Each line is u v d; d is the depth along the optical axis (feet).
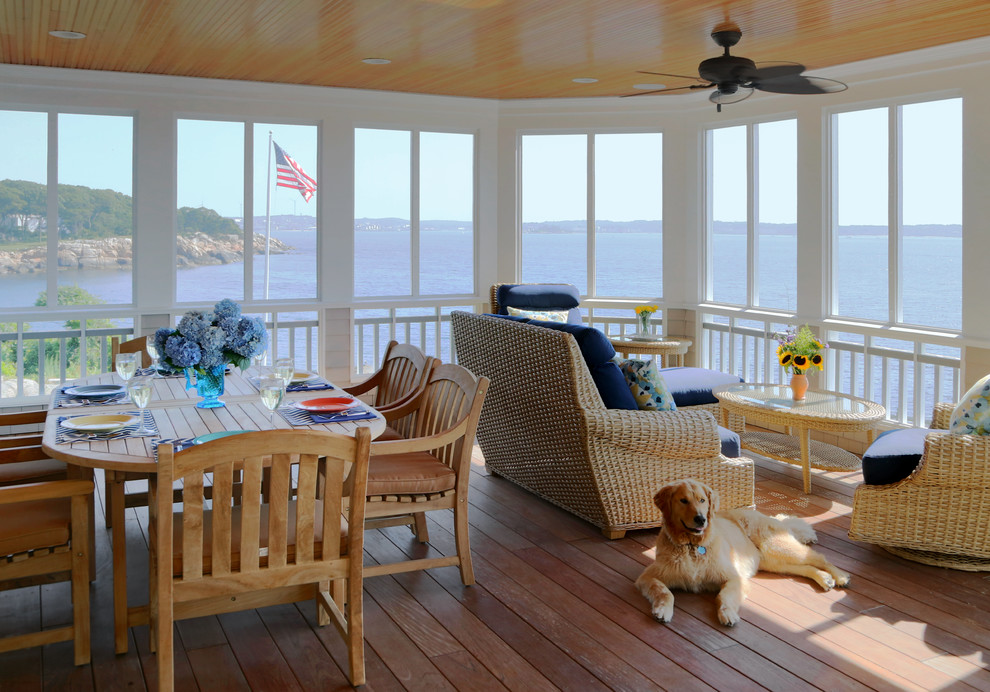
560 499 14.11
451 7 13.97
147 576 11.35
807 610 10.36
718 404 18.07
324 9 14.12
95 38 16.28
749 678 8.71
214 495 7.77
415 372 13.38
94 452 8.61
